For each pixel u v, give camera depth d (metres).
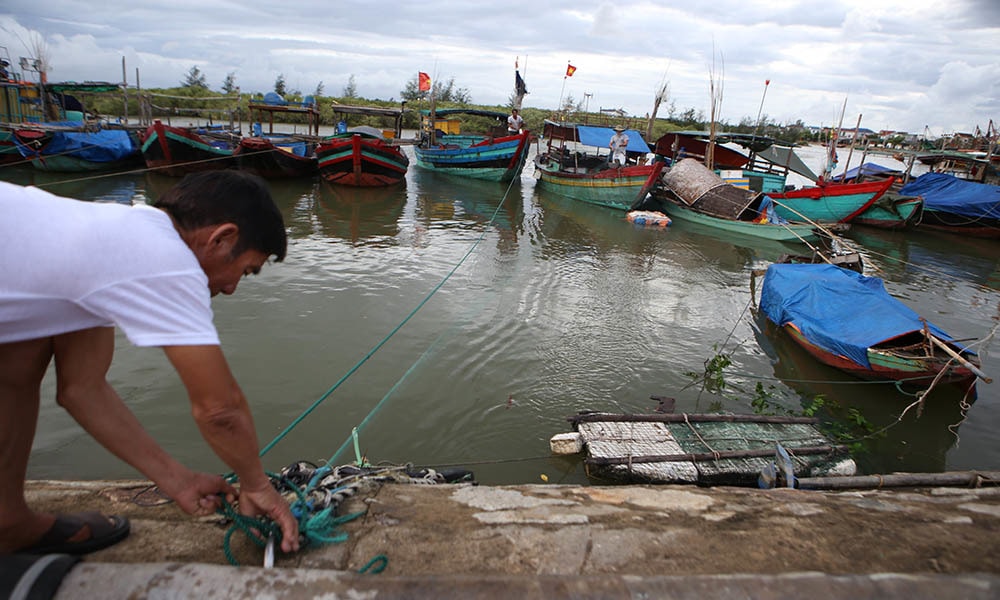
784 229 18.97
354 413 7.19
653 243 18.02
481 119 56.16
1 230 1.29
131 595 1.50
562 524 2.31
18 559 1.53
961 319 13.09
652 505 2.61
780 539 2.26
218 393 1.46
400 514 2.35
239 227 1.58
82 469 5.84
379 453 6.53
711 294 13.10
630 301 12.11
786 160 25.75
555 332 10.04
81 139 21.42
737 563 2.08
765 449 6.46
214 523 2.16
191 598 1.52
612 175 22.69
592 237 18.39
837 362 9.36
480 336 9.55
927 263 18.38
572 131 28.97
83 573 1.55
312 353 8.52
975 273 17.39
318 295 10.81
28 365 1.56
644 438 6.67
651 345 9.95
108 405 1.71
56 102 28.44
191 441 6.34
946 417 8.40
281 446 6.51
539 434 7.09
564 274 13.70
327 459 6.34
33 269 1.29
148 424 6.55
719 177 22.84
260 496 1.80
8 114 25.38
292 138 29.62
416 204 21.97
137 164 24.58
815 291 10.76
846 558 2.14
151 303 1.36
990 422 8.36
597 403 7.89
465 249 15.32
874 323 9.41
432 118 32.16
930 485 4.91
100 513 2.03
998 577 1.74
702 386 8.66
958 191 23.45
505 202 23.78
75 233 1.32
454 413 7.36
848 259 14.21
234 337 8.84
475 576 1.66
